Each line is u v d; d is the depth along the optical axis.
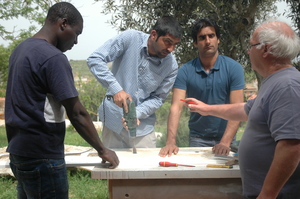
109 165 2.26
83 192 4.14
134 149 2.77
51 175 2.02
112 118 3.21
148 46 3.00
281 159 1.70
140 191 2.22
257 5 6.03
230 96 3.19
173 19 2.91
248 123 1.97
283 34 1.79
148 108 3.14
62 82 1.92
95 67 2.92
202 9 6.01
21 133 1.99
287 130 1.67
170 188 2.23
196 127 3.41
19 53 2.00
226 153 2.71
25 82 1.93
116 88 2.85
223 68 3.18
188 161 2.44
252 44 1.91
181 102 3.24
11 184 4.44
